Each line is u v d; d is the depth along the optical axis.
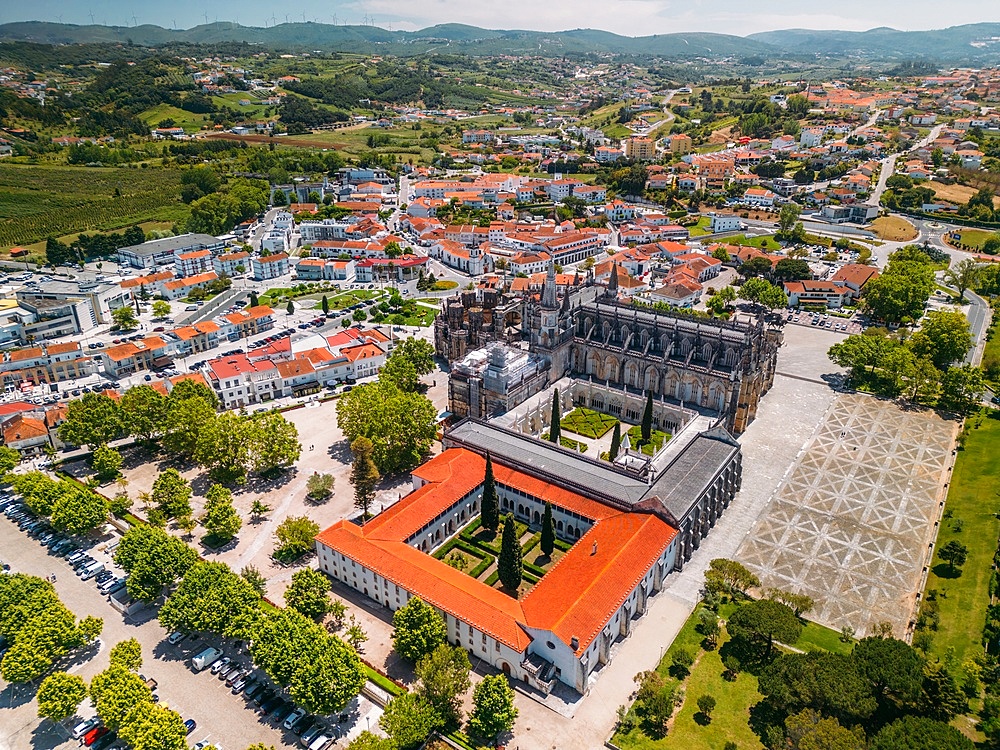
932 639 120.69
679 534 136.38
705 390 194.88
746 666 115.50
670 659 117.50
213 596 118.75
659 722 102.81
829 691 98.69
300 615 115.81
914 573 139.12
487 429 174.25
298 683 102.56
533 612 115.38
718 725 104.25
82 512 147.25
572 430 194.62
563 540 150.25
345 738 104.06
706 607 128.75
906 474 172.75
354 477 151.88
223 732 104.94
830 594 133.75
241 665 117.69
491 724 99.88
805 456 182.25
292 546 142.12
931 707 101.12
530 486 153.12
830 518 156.75
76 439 176.12
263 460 171.00
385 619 128.38
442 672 104.62
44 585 126.69
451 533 153.25
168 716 99.31
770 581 137.50
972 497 160.75
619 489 145.38
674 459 154.75
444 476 154.75
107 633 125.75
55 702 103.31
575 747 102.00
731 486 161.50
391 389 193.62
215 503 149.62
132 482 174.12
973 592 131.25
